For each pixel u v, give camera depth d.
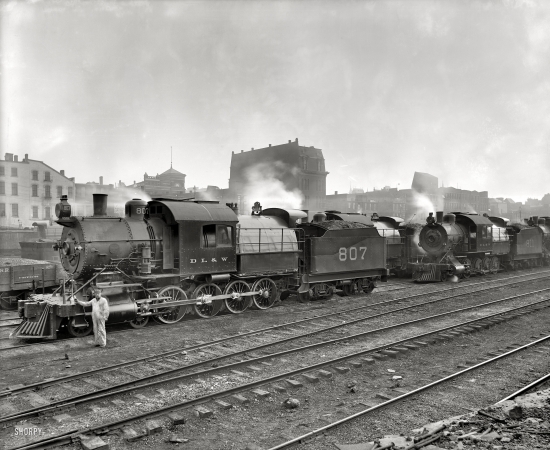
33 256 20.67
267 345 10.87
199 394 7.85
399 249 26.45
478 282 23.77
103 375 8.83
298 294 17.88
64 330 12.52
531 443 5.89
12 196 46.84
